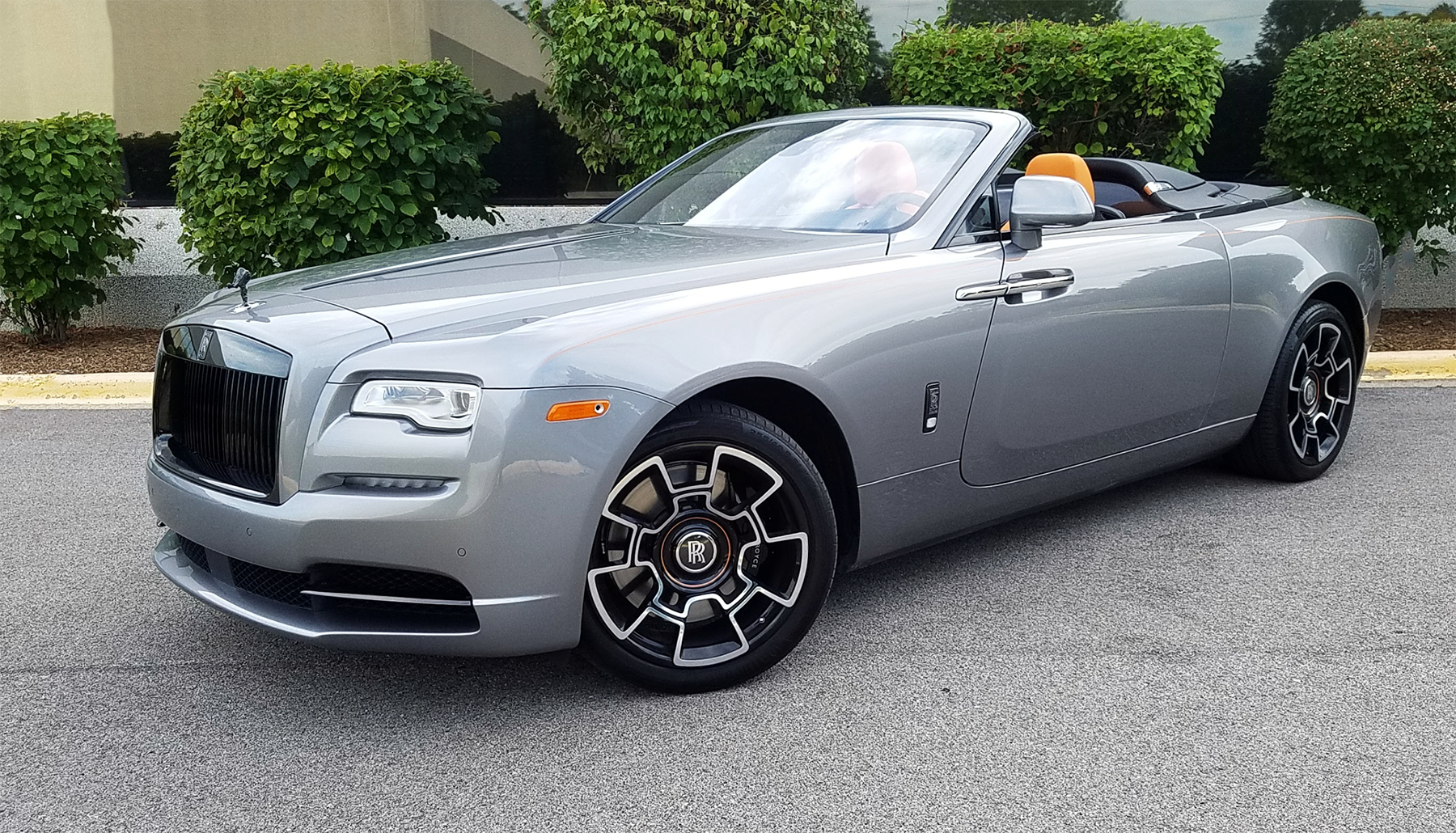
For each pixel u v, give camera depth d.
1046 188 3.15
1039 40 6.98
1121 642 3.04
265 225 6.79
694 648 2.78
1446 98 6.64
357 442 2.38
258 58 8.90
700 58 6.76
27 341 7.87
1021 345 3.22
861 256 3.03
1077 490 3.61
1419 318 7.72
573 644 2.55
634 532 2.63
